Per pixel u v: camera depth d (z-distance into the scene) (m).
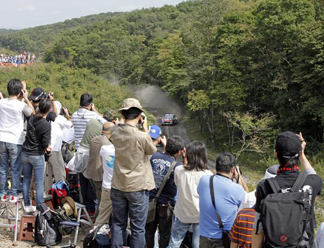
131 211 4.23
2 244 5.32
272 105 35.78
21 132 5.97
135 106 4.19
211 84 38.78
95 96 54.12
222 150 38.28
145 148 4.13
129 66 75.00
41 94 6.84
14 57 57.62
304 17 31.41
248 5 48.69
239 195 4.00
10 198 5.66
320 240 3.17
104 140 5.61
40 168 5.86
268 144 31.88
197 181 4.53
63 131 7.65
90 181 5.91
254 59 35.72
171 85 46.28
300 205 2.77
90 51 82.56
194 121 50.75
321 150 30.12
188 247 5.07
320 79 29.44
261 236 3.02
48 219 5.33
